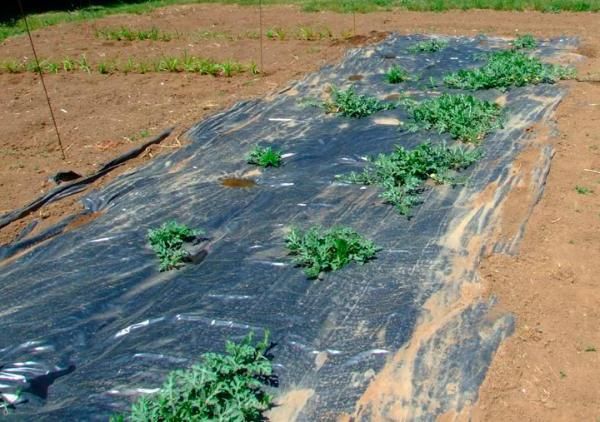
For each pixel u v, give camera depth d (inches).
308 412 145.3
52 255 214.7
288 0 681.6
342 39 482.3
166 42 506.3
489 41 458.0
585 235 213.6
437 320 172.4
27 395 153.2
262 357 155.1
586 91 342.6
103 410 147.4
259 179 259.9
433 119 302.2
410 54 428.1
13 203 249.8
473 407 146.0
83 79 411.8
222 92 371.2
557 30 488.7
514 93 342.3
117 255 210.2
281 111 333.1
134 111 347.3
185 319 175.9
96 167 279.0
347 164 268.4
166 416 136.2
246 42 492.7
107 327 176.7
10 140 313.7
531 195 236.5
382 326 170.4
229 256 206.1
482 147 276.5
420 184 245.3
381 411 145.4
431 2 605.6
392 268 195.0
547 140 282.5
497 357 160.1
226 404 140.1
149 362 161.3
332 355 161.5
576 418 144.0
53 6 739.4
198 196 247.8
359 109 317.1
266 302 181.6
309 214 230.2
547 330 169.9
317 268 191.5
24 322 179.0
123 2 763.4
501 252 203.3
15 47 506.6
